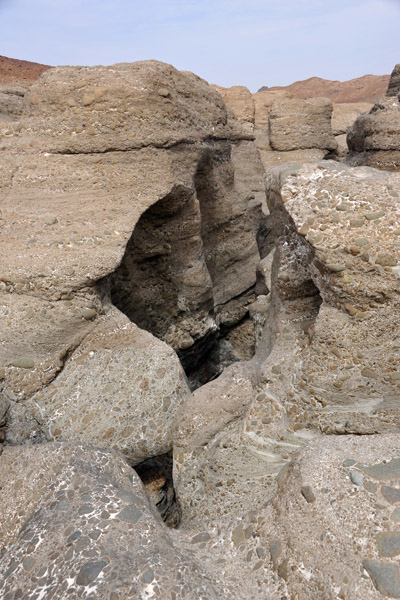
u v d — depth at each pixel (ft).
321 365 8.21
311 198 8.28
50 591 5.45
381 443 6.33
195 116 13.56
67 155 11.48
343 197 8.05
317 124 30.27
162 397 9.55
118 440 9.25
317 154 30.48
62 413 9.41
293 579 5.40
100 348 10.11
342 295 7.91
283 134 30.04
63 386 9.67
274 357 9.40
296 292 9.53
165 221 13.23
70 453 7.65
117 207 11.23
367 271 7.68
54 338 9.81
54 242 10.45
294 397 8.63
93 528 6.11
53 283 9.82
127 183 11.41
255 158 22.27
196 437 9.12
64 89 11.37
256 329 16.17
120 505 6.52
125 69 11.56
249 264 18.94
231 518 6.91
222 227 17.44
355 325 7.95
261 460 8.73
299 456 6.56
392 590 4.67
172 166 11.82
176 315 14.78
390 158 14.83
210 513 8.60
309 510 5.68
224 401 9.30
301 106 29.76
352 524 5.27
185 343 14.96
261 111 37.78
